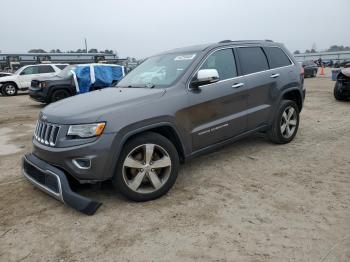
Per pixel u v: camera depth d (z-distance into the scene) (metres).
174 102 4.23
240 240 3.20
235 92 4.98
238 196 4.12
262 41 5.89
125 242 3.25
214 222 3.54
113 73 14.01
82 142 3.65
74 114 3.78
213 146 4.80
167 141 4.09
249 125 5.30
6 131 8.82
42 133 4.03
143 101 4.05
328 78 26.80
